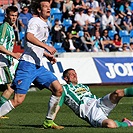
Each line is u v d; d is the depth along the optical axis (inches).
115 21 3006.9
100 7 3031.5
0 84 2241.6
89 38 2657.5
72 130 1026.1
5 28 1301.7
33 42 1021.8
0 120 1267.2
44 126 1067.3
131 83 2486.5
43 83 1069.8
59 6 2928.2
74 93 1082.1
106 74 2400.3
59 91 1063.0
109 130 1006.4
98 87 2364.7
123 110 1523.1
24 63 1055.0
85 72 2368.4
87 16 2822.3
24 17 2625.5
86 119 1068.5
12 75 1337.4
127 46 2792.8
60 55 2391.7
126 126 1059.3
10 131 1015.6
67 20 2856.8
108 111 1061.8
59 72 2317.9
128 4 3152.1
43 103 1739.7
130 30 3019.2
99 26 2748.5
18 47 2549.2
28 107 1619.1
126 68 2432.3
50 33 2721.5
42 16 1059.3
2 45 1204.5
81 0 2950.3
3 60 1341.0
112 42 2721.5
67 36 2637.8
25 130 1032.8
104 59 2413.9
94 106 1061.8
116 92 1034.1
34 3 1061.8
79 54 2405.3
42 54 1064.8
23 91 1050.1
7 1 2849.4
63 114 1416.1
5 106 1055.0
